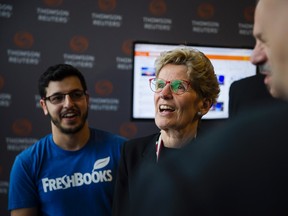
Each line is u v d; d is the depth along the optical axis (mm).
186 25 3365
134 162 1297
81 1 3186
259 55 460
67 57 3188
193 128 1329
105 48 3242
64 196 1635
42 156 1676
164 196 427
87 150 1688
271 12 424
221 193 394
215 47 3025
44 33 3143
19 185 1646
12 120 3127
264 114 438
